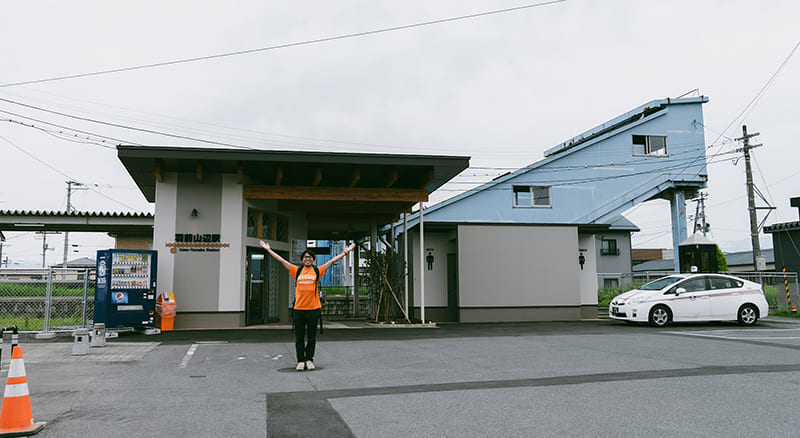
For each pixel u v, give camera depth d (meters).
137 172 14.79
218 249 14.79
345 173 15.80
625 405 5.36
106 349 10.04
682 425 4.62
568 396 5.79
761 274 23.06
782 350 9.55
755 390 6.04
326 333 13.49
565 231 18.98
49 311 12.65
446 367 7.87
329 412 5.18
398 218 19.47
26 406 4.54
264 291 16.55
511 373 7.31
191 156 13.41
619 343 10.76
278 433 4.48
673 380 6.67
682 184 28.75
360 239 24.02
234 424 4.76
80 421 4.87
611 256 34.75
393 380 6.86
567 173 28.09
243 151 13.67
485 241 18.42
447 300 18.80
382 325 16.00
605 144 28.52
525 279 18.50
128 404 5.55
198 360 8.66
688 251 21.50
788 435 4.31
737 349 9.70
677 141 29.09
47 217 25.14
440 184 17.39
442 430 4.52
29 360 8.71
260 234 16.14
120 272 13.04
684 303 14.95
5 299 14.72
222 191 14.97
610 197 28.23
